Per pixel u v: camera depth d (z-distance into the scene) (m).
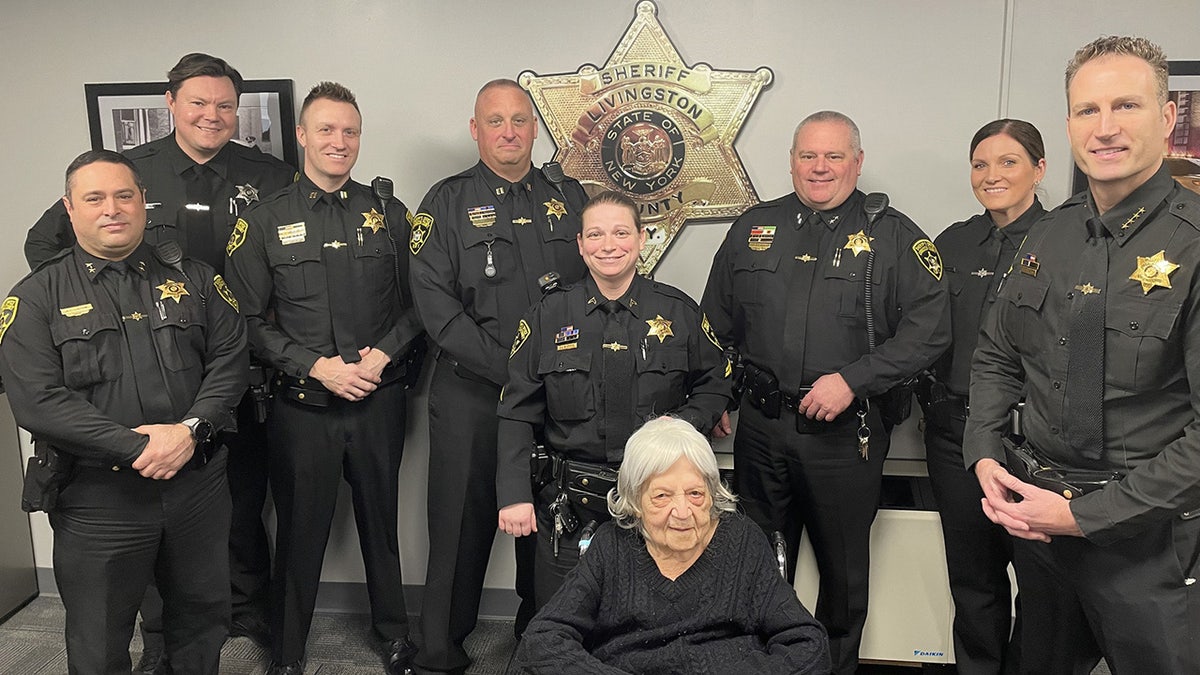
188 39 3.00
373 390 2.62
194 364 2.29
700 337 2.31
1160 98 1.62
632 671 1.77
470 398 2.61
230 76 2.74
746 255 2.56
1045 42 2.72
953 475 2.50
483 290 2.57
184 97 2.66
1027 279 1.88
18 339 2.07
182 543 2.27
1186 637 1.70
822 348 2.44
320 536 2.72
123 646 2.27
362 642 3.02
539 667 1.70
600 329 2.25
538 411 2.31
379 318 2.69
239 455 2.82
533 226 2.63
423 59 2.94
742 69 2.84
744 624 1.80
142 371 2.19
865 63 2.79
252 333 2.62
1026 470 1.82
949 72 2.77
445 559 2.65
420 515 3.14
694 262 2.96
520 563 2.82
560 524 2.19
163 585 2.34
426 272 2.55
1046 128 2.75
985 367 2.03
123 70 3.03
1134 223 1.68
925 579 2.66
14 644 3.00
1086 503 1.68
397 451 2.77
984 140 2.40
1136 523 1.63
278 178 2.88
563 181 2.74
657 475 1.77
